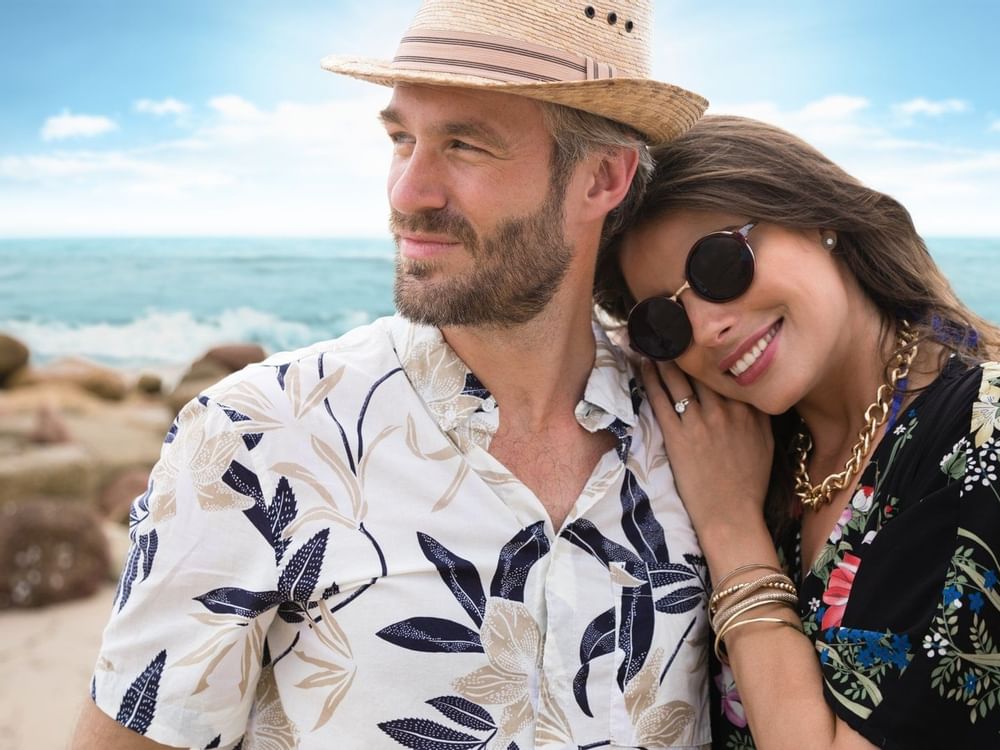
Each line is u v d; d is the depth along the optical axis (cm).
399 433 150
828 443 168
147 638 138
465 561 146
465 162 145
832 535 154
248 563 141
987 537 133
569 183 153
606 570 155
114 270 3350
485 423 152
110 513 952
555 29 149
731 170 157
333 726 141
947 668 133
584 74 151
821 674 147
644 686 153
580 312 163
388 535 145
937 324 158
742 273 155
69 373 1706
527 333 154
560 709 146
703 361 163
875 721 136
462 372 153
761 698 147
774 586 157
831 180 158
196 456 142
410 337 156
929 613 136
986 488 135
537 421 159
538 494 157
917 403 151
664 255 164
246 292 3125
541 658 148
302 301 3083
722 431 169
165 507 141
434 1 150
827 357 158
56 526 743
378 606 143
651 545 161
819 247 161
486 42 144
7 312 3091
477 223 146
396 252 152
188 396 1356
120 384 1730
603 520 159
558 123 149
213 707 138
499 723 145
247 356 1409
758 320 157
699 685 161
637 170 164
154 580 139
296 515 143
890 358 158
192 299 3056
